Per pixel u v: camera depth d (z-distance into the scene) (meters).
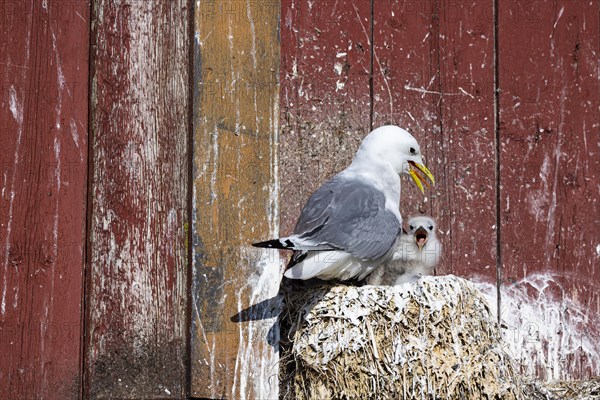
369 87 7.29
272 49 6.83
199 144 6.66
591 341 7.19
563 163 7.38
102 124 6.68
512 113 7.39
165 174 6.70
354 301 6.38
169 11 6.84
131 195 6.64
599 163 7.42
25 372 6.35
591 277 7.27
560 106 7.45
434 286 6.48
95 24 6.75
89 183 6.59
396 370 6.23
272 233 6.64
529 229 7.27
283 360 6.55
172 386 6.50
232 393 6.43
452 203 7.25
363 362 6.23
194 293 6.51
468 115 7.34
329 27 7.30
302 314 6.45
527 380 6.96
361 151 7.11
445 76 7.37
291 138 7.14
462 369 6.29
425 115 7.32
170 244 6.63
